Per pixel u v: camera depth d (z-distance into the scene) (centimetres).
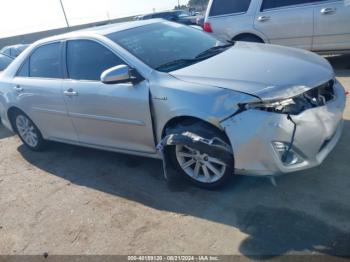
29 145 529
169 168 365
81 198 374
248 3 697
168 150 347
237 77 308
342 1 602
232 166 307
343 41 619
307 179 326
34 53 469
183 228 296
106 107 373
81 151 496
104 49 382
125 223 318
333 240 252
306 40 653
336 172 329
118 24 444
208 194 334
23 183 435
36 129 499
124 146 391
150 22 445
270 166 287
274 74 308
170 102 317
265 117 279
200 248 271
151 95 331
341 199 292
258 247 259
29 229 339
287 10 654
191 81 317
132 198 354
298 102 288
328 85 330
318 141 289
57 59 432
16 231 339
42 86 442
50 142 524
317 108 293
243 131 283
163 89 322
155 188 363
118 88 357
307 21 638
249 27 702
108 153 469
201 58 368
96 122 397
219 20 735
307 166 292
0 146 581
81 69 402
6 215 369
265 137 279
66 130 449
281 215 286
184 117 317
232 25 720
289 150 281
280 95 284
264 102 281
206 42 423
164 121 329
